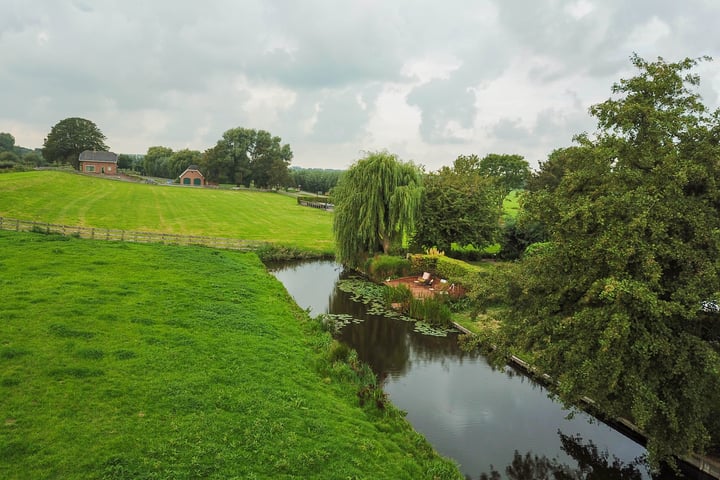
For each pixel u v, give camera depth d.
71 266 21.81
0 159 113.00
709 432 10.98
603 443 12.80
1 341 12.31
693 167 9.68
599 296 9.41
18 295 16.23
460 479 10.04
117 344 13.14
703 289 9.39
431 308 23.36
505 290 13.85
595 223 10.53
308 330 18.66
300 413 11.07
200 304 18.45
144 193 78.06
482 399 15.20
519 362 17.88
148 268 23.83
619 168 10.95
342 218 34.47
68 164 119.44
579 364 10.58
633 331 9.88
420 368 17.73
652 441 10.04
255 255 35.59
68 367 11.28
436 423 13.48
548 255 11.96
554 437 13.01
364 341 20.38
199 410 10.39
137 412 9.94
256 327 16.91
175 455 8.67
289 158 142.50
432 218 33.59
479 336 14.39
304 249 41.97
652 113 10.42
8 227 30.70
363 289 29.73
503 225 38.41
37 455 8.16
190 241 36.66
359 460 9.59
